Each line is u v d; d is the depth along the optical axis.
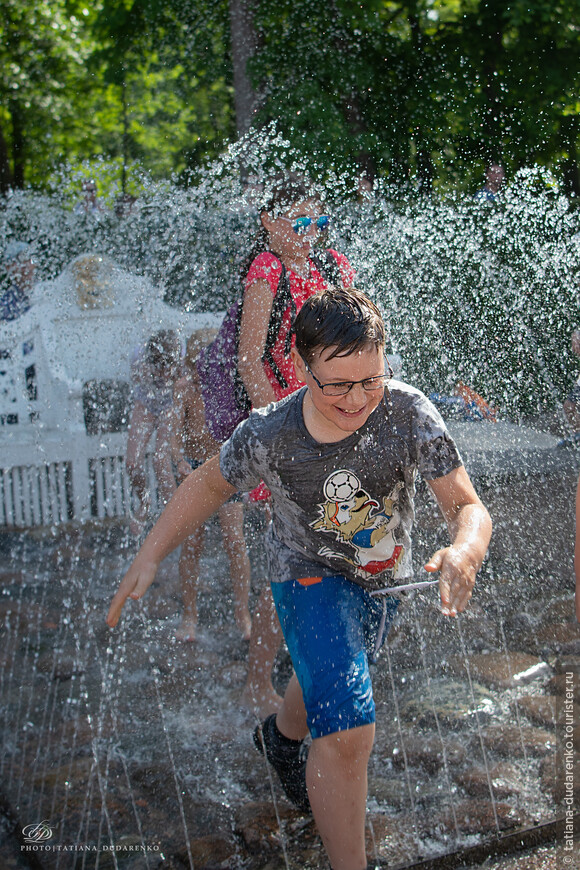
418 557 3.87
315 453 1.85
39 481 5.34
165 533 2.00
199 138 10.26
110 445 5.36
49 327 5.24
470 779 2.21
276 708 2.67
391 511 1.95
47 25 12.35
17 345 5.30
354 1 8.66
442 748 2.38
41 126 12.63
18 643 3.34
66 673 3.03
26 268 5.36
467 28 8.56
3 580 4.20
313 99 8.07
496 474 4.68
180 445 3.37
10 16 12.34
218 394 2.86
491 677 2.79
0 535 5.07
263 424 1.89
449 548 1.77
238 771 2.35
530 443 5.00
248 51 8.80
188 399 3.28
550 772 2.22
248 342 2.66
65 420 5.31
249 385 2.67
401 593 2.11
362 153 7.69
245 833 2.06
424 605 3.46
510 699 2.64
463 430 5.28
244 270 2.79
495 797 2.13
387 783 2.23
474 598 3.50
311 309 1.76
